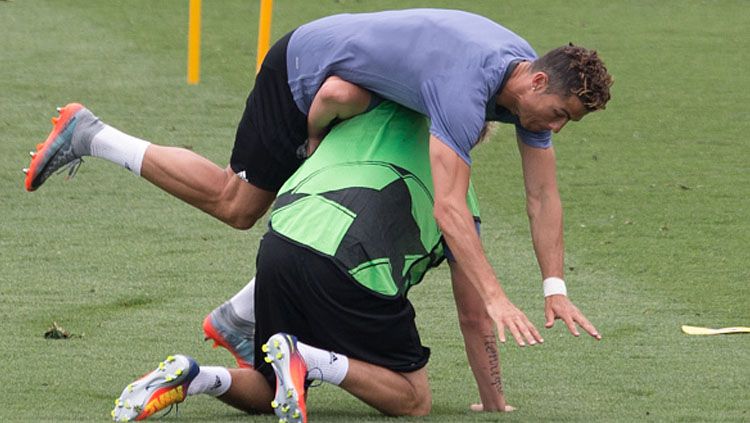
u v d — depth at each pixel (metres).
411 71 17.56
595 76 16.72
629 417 18.12
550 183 18.56
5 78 47.44
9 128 40.69
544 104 16.88
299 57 19.16
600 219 32.62
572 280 27.36
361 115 18.44
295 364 16.41
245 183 20.25
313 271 17.17
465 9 64.25
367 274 17.23
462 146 16.95
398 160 18.02
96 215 32.00
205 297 25.42
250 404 17.89
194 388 17.28
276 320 17.50
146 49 53.50
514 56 17.23
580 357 21.88
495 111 17.64
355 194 17.59
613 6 67.12
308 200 17.66
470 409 18.72
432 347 22.50
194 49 47.84
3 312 23.89
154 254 28.73
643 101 47.72
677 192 35.44
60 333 22.36
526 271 28.03
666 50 57.19
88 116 20.70
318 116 18.56
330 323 17.27
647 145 41.31
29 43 53.88
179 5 63.97
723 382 20.33
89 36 55.72
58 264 27.66
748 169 38.25
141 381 17.00
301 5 63.38
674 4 68.62
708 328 23.94
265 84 19.75
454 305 25.41
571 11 65.19
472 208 18.61
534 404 18.92
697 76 52.19
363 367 17.30
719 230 31.66
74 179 35.25
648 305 25.52
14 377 19.55
